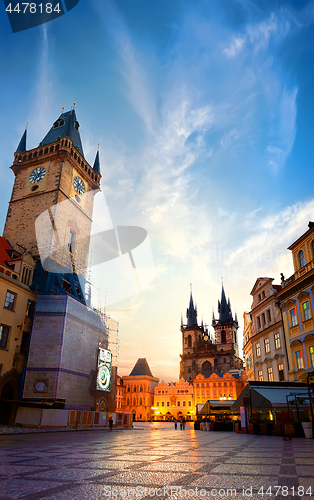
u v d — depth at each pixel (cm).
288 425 2544
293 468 1089
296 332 3728
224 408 4800
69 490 784
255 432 3241
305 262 3669
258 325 5053
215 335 18812
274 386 3212
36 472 1024
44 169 6334
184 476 971
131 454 1570
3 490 781
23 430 3284
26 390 4306
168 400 13800
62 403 4284
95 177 7194
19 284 4469
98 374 5144
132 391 14300
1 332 4150
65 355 4528
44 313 4631
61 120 7131
